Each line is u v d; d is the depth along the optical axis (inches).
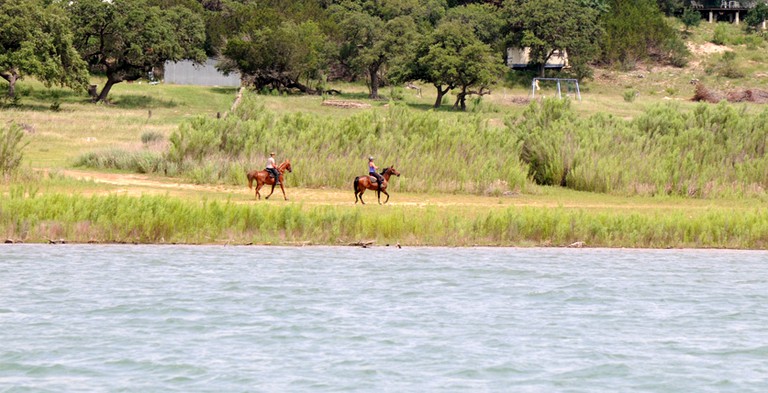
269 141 3157.0
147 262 1813.5
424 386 1043.3
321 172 2984.7
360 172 2997.0
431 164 3038.9
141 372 1079.0
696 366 1139.9
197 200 2434.8
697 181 3002.0
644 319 1397.6
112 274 1679.4
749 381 1077.8
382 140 3159.5
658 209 2645.2
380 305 1467.8
